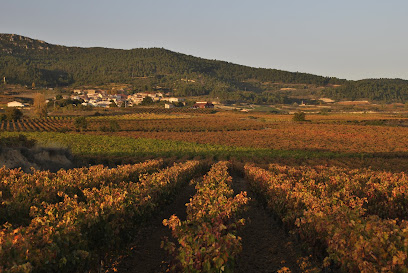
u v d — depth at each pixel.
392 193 12.92
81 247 7.20
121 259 9.45
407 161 38.09
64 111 124.94
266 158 39.62
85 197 11.91
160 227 12.86
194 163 26.98
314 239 8.88
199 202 10.40
